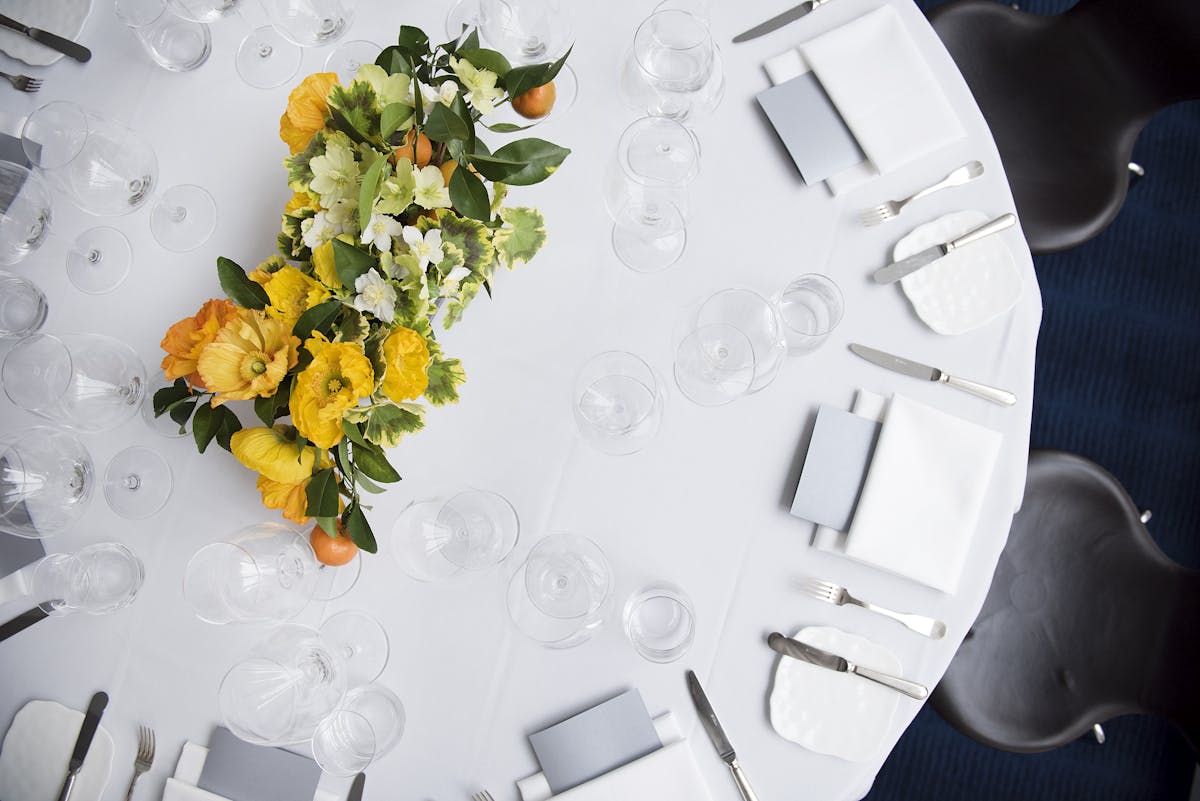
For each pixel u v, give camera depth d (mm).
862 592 1123
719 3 1222
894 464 1104
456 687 1104
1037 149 1597
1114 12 1466
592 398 1093
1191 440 2004
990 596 1486
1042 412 2012
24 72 1249
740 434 1143
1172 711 1352
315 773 1084
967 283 1154
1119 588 1450
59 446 1104
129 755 1105
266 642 1024
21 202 1148
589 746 1073
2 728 1114
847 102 1166
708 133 1202
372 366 834
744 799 1079
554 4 1114
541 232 1045
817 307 1146
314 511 869
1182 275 2057
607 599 1089
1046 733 1429
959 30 1587
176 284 1196
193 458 1153
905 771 1892
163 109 1233
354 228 875
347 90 858
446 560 1078
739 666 1106
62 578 1077
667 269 1174
